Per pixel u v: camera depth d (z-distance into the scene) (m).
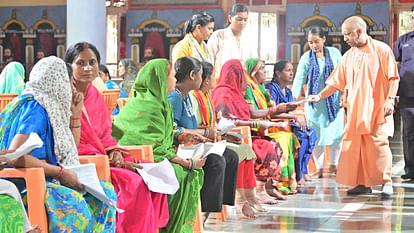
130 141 4.02
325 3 11.55
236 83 5.68
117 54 12.70
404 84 7.63
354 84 6.59
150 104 4.05
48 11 13.27
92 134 3.64
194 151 4.11
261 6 11.78
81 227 2.90
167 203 3.77
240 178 5.22
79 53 3.56
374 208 5.83
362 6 11.41
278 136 6.34
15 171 2.84
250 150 5.18
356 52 6.63
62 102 3.16
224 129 4.73
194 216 4.07
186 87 4.61
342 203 6.09
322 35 7.93
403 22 11.88
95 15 9.59
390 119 6.62
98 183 3.07
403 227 4.96
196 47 6.04
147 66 4.10
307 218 5.29
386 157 6.58
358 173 6.64
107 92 5.08
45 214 2.85
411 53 7.61
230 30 7.33
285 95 7.18
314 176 7.96
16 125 3.02
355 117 6.55
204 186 4.27
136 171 3.62
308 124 8.05
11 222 2.60
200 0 12.30
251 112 6.13
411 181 7.65
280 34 11.77
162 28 12.53
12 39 13.35
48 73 3.10
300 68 8.05
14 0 13.30
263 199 5.96
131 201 3.43
